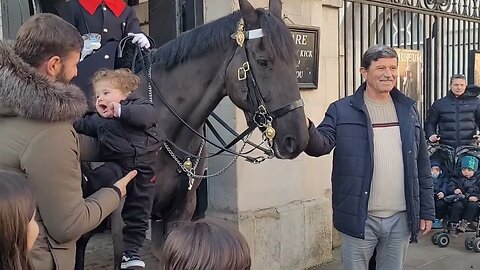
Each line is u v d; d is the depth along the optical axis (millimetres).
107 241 5398
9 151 1985
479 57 7727
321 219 5246
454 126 6121
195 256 1479
